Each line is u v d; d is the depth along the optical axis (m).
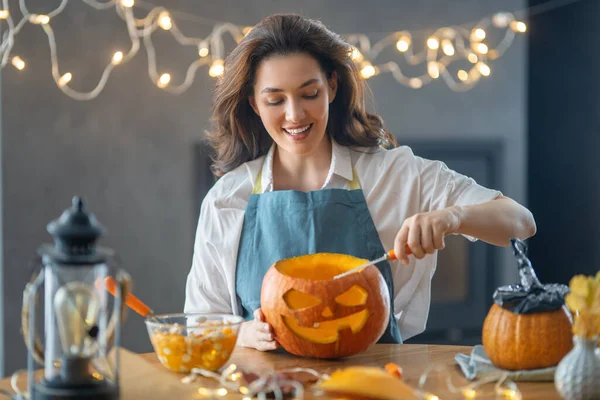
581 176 3.85
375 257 1.66
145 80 3.46
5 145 3.33
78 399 1.05
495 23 3.77
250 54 1.63
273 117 1.61
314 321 1.31
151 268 3.53
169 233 3.54
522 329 1.19
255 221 1.69
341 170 1.73
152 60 3.46
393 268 1.71
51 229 1.06
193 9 3.49
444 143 3.78
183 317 1.37
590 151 3.81
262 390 1.13
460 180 1.70
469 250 3.91
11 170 3.34
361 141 1.77
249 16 3.54
